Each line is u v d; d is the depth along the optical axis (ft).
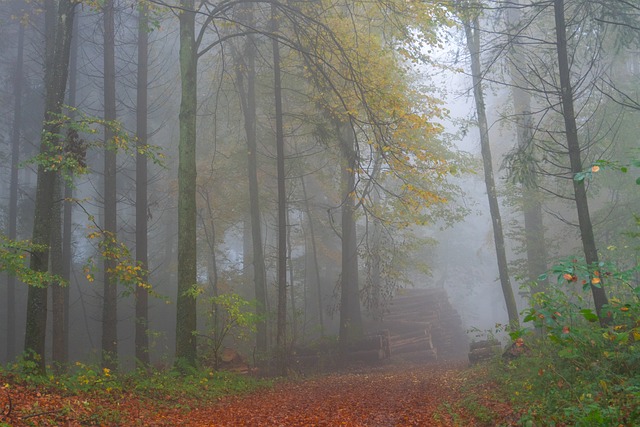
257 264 76.33
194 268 48.67
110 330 57.31
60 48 38.32
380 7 54.80
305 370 71.10
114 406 29.66
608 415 18.78
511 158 39.83
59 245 55.36
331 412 32.07
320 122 68.13
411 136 60.13
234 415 31.71
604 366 24.79
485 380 39.27
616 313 25.55
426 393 39.78
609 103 60.08
